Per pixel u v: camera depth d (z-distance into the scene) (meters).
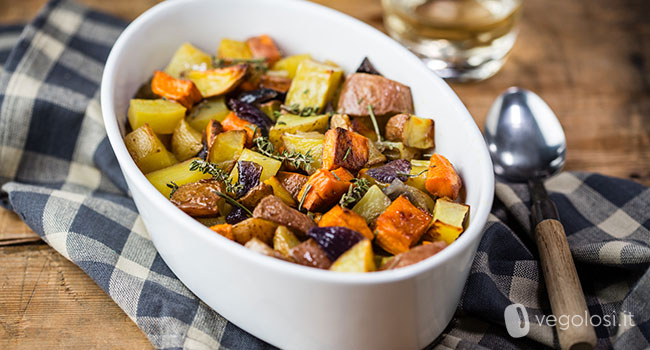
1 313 0.59
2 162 0.67
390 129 0.61
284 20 0.66
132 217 0.63
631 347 0.57
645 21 0.80
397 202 0.56
